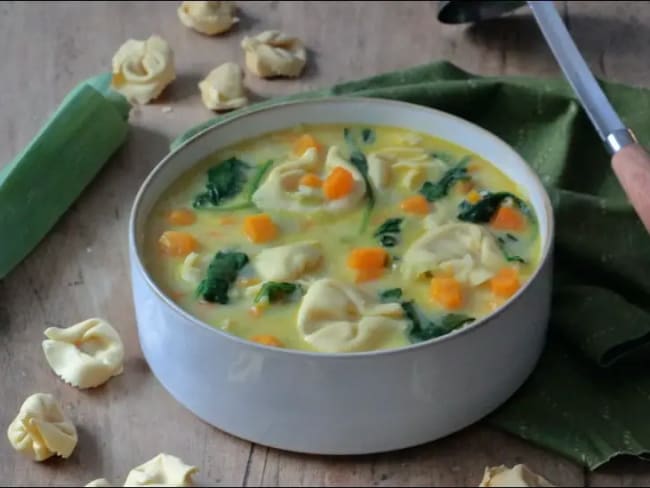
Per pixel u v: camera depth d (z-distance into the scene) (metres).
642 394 0.75
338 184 0.78
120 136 0.89
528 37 0.98
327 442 0.71
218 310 0.73
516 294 0.71
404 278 0.74
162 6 1.01
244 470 0.71
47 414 0.72
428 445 0.73
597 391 0.75
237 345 0.69
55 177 0.84
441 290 0.73
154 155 0.89
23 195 0.83
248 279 0.74
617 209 0.82
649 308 0.81
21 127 0.90
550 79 0.89
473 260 0.74
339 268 0.75
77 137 0.86
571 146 0.86
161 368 0.73
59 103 0.92
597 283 0.81
